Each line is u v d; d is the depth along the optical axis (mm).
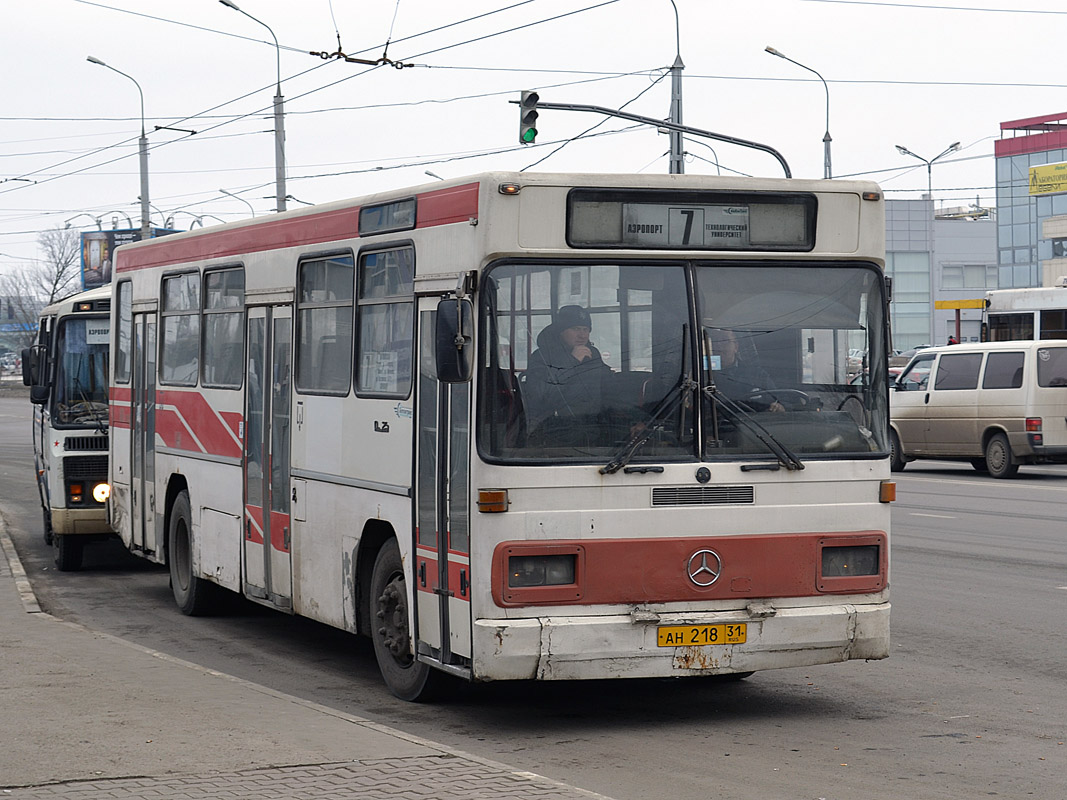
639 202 8273
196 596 12891
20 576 14773
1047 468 30078
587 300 8219
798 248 8523
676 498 8211
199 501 12641
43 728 7668
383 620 9352
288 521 10734
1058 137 95750
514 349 8070
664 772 7398
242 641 11852
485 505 7973
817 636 8406
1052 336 34094
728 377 8375
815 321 8555
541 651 7949
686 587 8211
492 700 9305
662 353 8297
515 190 8070
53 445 15891
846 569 8531
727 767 7508
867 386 8664
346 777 6680
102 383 16078
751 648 8297
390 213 9227
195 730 7629
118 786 6512
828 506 8484
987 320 35406
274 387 11023
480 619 8000
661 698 9352
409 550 8891
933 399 28219
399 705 9203
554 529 8031
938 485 25391
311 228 10461
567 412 8125
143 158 39000
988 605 12609
